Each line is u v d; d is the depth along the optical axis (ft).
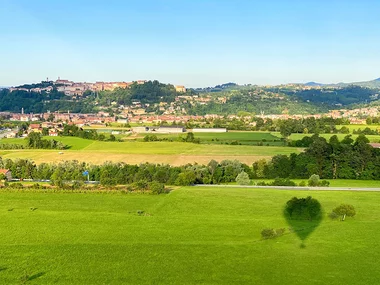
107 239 284.00
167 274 223.30
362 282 212.43
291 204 339.57
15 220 328.70
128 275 222.48
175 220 327.47
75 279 217.97
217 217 335.67
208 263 238.07
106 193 419.13
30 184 476.13
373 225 306.76
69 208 366.43
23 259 246.27
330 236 281.95
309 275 220.84
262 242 272.10
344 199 386.73
